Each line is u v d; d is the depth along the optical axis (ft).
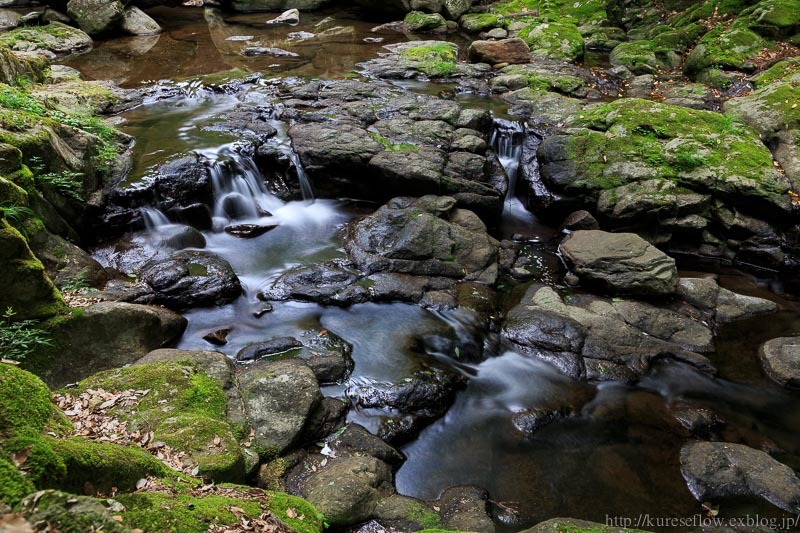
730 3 54.03
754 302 27.55
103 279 24.38
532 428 20.58
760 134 36.19
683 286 28.12
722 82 44.60
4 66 33.12
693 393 22.61
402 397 20.88
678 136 34.47
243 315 24.94
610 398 22.20
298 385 19.15
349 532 15.33
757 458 18.76
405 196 32.53
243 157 33.09
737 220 31.81
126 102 40.29
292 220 32.35
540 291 27.50
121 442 14.20
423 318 25.45
